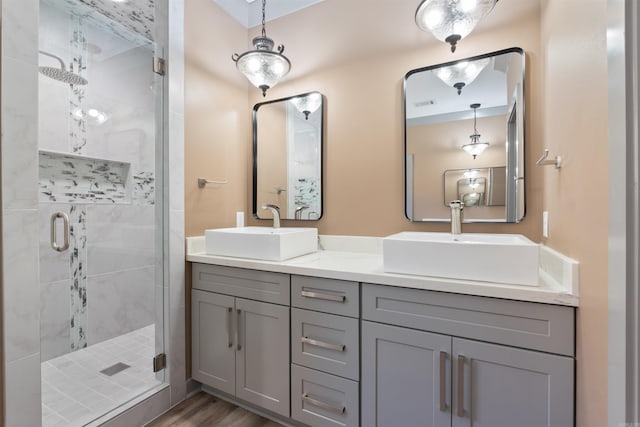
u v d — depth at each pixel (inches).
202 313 70.5
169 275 68.5
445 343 45.3
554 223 47.6
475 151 63.8
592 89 31.4
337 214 79.0
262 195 88.8
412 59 70.2
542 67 56.7
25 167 43.3
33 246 44.2
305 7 83.4
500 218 61.6
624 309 20.1
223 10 83.9
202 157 77.2
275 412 60.7
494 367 42.2
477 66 63.5
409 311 47.9
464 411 43.9
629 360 19.8
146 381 67.6
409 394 47.9
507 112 61.0
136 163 73.2
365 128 75.4
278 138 86.7
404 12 71.2
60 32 67.9
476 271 44.2
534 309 39.8
